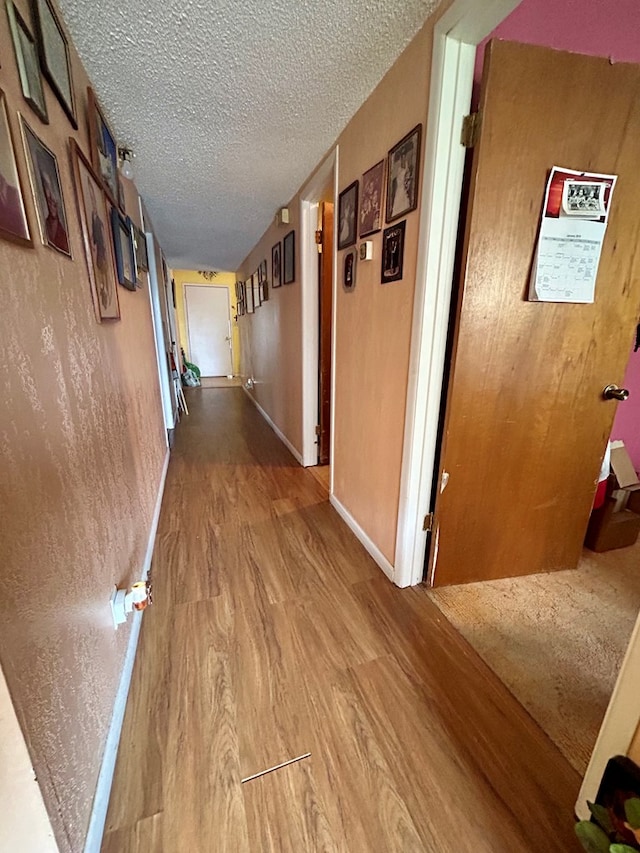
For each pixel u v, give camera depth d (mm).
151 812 923
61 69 1077
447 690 1235
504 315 1391
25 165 791
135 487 1710
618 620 1529
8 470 619
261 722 1131
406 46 1306
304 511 2406
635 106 1243
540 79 1164
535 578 1776
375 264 1665
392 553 1741
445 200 1255
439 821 909
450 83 1148
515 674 1295
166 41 1266
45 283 854
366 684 1253
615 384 1579
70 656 823
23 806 631
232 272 7645
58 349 894
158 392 3119
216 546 2023
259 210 3268
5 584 588
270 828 896
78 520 933
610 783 770
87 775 861
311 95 1588
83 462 998
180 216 3426
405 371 1505
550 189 1274
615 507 1937
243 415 4914
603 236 1356
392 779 992
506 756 1049
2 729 585
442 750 1061
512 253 1328
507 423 1531
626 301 1469
